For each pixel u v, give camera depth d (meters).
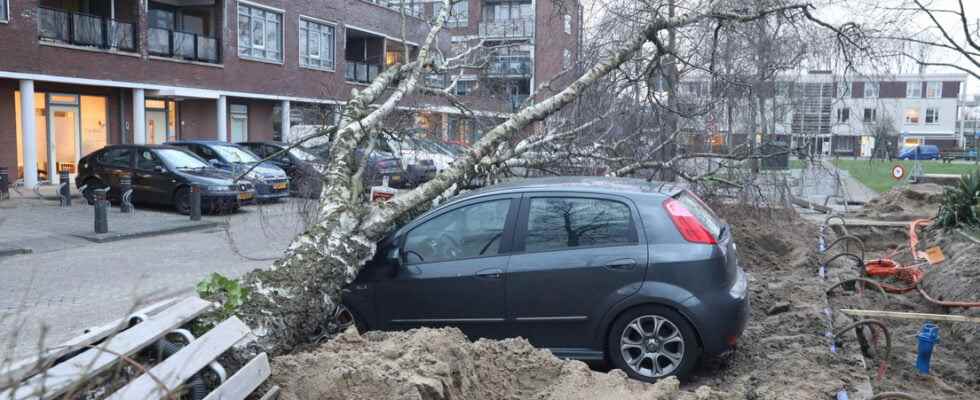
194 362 3.80
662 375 5.44
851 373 5.39
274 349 4.98
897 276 9.02
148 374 3.16
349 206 6.28
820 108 13.50
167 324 4.17
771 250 10.86
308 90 32.22
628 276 5.53
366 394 4.12
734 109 12.40
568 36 13.45
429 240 6.05
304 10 31.72
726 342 5.43
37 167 22.61
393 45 39.59
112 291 9.25
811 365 5.51
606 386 4.79
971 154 54.03
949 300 7.96
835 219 14.52
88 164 18.38
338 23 33.94
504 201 5.98
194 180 16.95
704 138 12.11
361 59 38.94
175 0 27.36
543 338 5.72
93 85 23.73
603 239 5.69
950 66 8.11
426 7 25.20
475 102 13.04
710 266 5.45
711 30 11.51
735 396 4.88
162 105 26.95
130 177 17.55
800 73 13.01
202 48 26.97
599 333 5.59
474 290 5.81
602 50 11.54
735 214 11.66
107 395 3.48
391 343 4.82
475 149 7.55
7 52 20.02
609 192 5.83
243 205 18.91
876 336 6.41
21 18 20.33
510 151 9.43
